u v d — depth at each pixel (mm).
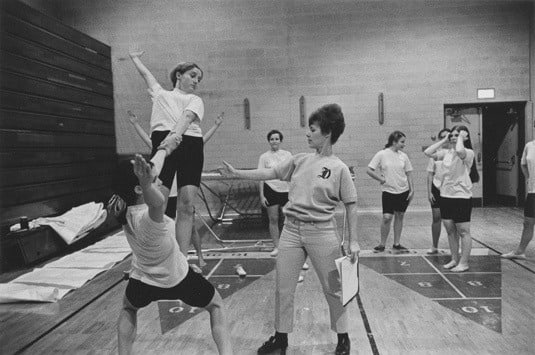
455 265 5129
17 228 6105
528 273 4887
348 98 9969
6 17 6320
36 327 3713
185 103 3664
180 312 3902
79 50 8430
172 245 2314
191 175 3592
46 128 7223
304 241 2889
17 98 6500
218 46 10047
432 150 5605
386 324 3539
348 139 10047
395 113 9945
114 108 10109
